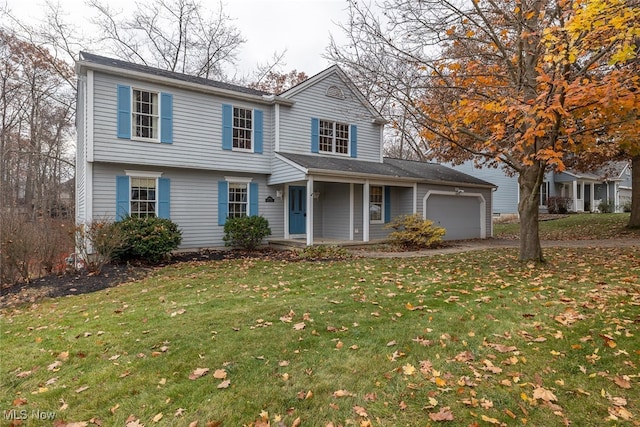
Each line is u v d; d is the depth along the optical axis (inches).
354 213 549.6
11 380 130.3
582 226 671.1
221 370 128.1
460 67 307.9
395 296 217.6
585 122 264.8
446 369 125.0
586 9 189.6
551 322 163.6
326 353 139.6
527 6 271.6
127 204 424.5
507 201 968.9
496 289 226.1
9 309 238.2
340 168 486.6
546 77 219.6
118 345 156.6
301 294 231.8
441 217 608.4
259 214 523.2
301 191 564.7
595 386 112.0
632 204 590.2
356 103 574.6
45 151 880.3
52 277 321.4
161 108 437.4
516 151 328.5
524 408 102.4
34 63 740.0
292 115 530.9
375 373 123.6
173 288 264.1
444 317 175.8
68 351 152.5
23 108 813.2
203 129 469.1
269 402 108.9
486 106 245.4
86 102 395.2
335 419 100.6
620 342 139.2
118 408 109.9
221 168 482.6
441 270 300.0
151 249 375.6
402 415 101.3
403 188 584.7
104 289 280.2
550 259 328.5
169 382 123.0
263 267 343.9
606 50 227.8
